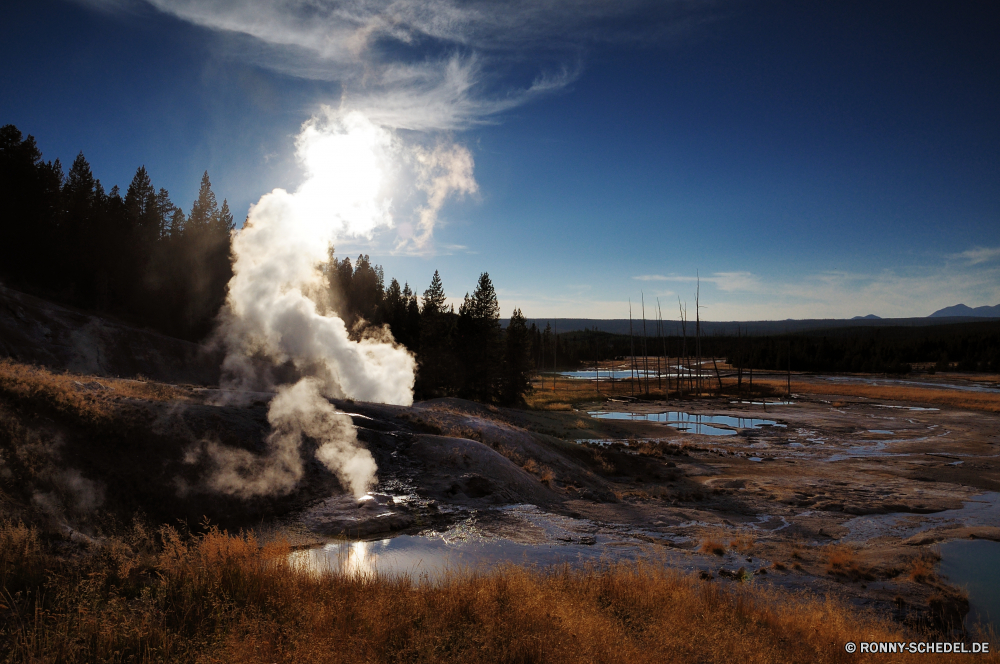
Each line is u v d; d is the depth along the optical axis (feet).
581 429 134.21
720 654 19.44
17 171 180.75
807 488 79.15
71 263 187.21
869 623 28.40
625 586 27.30
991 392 255.29
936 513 66.69
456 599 21.83
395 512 45.21
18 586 19.12
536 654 17.24
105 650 15.19
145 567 24.31
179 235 243.81
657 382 311.06
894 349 434.30
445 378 184.03
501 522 46.73
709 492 75.61
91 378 56.39
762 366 433.89
